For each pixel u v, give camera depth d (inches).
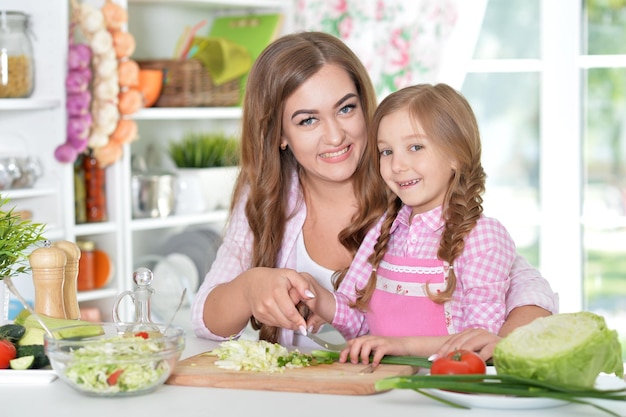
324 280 85.9
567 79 156.2
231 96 148.3
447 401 55.5
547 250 158.6
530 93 159.2
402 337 68.3
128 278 137.4
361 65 82.7
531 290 73.6
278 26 153.1
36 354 65.7
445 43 153.3
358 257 80.4
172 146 152.6
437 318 74.2
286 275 72.4
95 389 58.7
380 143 77.0
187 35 146.4
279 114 81.7
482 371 57.3
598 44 155.9
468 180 75.2
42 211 128.0
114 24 129.9
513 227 160.7
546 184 158.2
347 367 65.0
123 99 131.3
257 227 85.9
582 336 54.1
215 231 150.7
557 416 53.5
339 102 79.6
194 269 147.6
